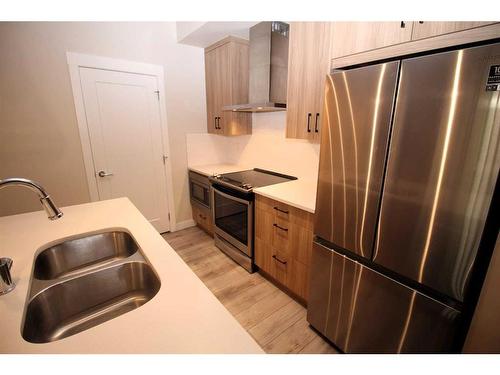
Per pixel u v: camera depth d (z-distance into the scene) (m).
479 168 0.87
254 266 2.43
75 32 2.29
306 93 1.80
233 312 1.91
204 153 3.40
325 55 1.62
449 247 0.98
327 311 1.56
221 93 2.87
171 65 2.91
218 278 2.34
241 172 2.89
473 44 0.99
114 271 1.02
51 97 2.26
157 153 3.02
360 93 1.16
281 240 1.97
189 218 3.50
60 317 0.92
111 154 2.70
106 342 0.61
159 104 2.91
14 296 0.79
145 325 0.66
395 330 1.22
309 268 1.77
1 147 2.12
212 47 2.87
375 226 1.21
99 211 1.60
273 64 2.25
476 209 0.89
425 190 1.01
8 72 2.05
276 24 2.19
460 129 0.89
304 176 2.51
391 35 1.22
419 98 0.97
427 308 1.08
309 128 1.82
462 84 0.86
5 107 2.08
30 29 2.09
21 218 1.47
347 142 1.26
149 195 3.06
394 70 1.03
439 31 1.04
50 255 1.18
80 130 2.45
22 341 0.62
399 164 1.07
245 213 2.28
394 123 1.06
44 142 2.29
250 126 3.02
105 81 2.52
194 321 0.67
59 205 2.46
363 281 1.32
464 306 1.00
